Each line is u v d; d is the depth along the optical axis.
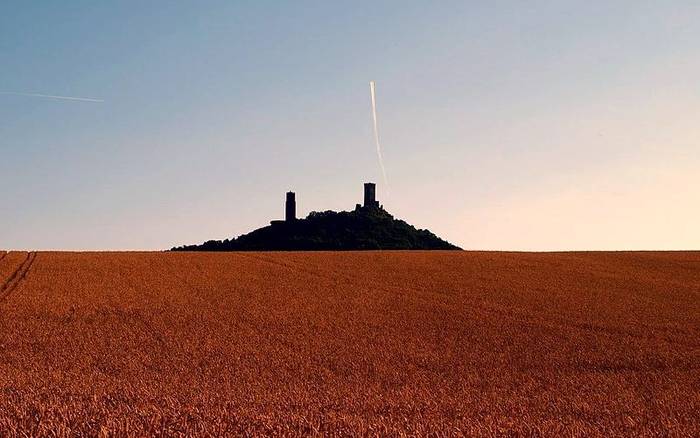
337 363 28.53
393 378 25.80
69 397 16.52
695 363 29.84
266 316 37.97
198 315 37.97
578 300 43.59
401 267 54.84
